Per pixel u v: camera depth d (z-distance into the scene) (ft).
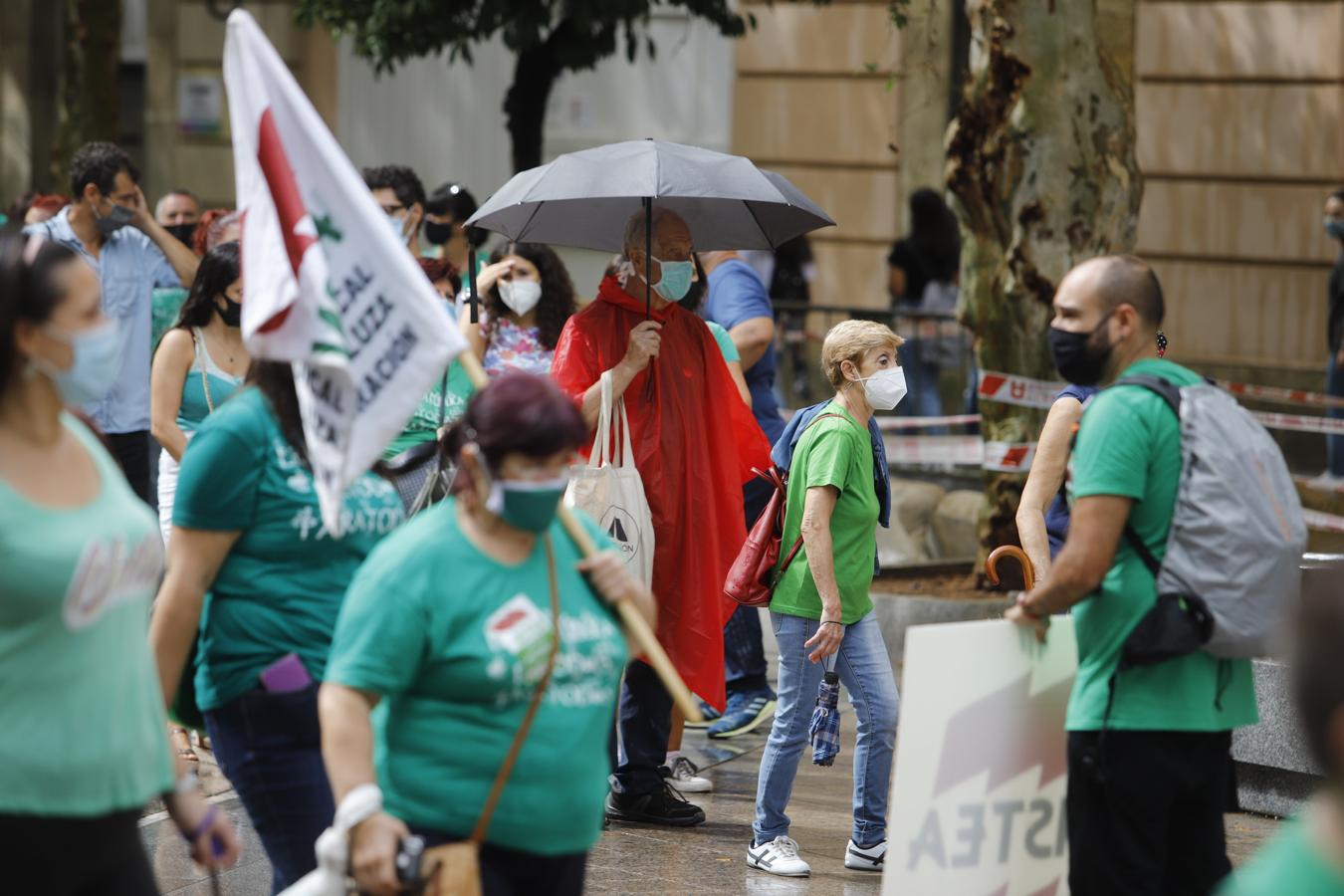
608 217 75.72
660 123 179.52
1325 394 144.36
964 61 165.89
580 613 37.83
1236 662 44.50
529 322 81.10
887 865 43.06
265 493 42.80
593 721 37.83
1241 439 43.34
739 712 86.74
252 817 43.88
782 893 61.26
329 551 43.47
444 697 36.65
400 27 119.24
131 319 88.02
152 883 38.29
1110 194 100.42
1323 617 23.73
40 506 34.73
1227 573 42.60
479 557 36.81
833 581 60.90
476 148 187.62
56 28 201.98
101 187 85.10
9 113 202.08
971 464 127.44
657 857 65.51
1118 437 42.86
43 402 35.76
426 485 54.39
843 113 171.22
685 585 68.39
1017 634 44.50
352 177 40.98
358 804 35.35
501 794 36.68
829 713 61.87
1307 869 23.22
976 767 44.11
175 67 196.03
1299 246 159.74
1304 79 158.30
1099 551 42.65
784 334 129.59
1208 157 162.30
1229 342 162.91
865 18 169.48
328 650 43.50
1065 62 98.99
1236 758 70.95
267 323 40.68
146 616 37.37
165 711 42.45
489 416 35.45
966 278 103.14
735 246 76.18
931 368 126.93
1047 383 101.45
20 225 87.71
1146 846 44.09
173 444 66.74
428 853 35.96
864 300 171.94
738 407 73.92
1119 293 44.65
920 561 117.29
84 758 35.12
